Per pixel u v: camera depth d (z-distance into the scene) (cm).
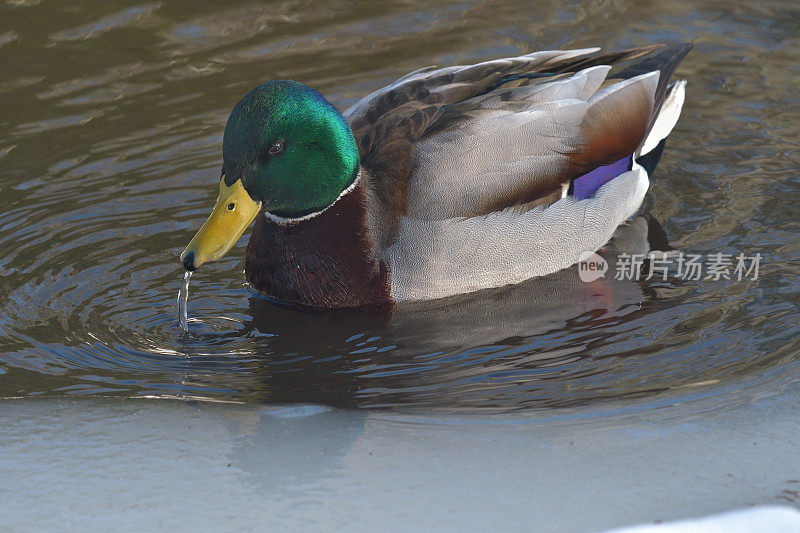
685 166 1070
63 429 685
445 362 786
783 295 858
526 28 1295
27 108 1145
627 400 712
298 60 1227
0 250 934
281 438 669
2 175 1041
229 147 837
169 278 906
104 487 620
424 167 868
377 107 927
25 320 838
